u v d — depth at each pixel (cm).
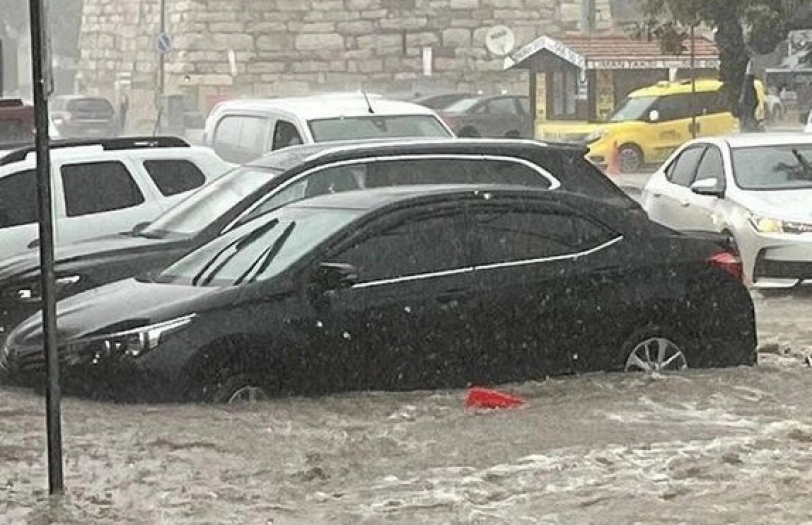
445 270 1393
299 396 1350
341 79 7194
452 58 7231
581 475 1070
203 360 1316
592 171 1870
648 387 1390
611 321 1432
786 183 2342
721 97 5112
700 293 1466
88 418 1280
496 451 1159
